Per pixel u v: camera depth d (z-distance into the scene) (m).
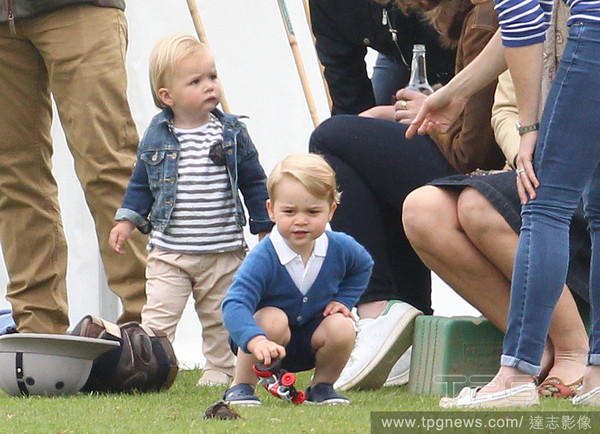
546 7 9.59
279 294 9.78
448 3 12.59
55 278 14.59
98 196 13.47
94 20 13.49
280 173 9.59
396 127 12.14
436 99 10.35
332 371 10.05
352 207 12.12
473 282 11.00
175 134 12.69
